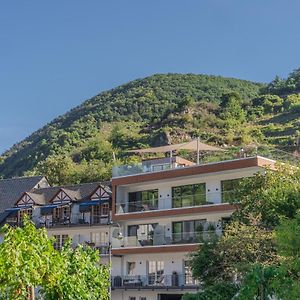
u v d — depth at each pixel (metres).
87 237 57.38
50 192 64.88
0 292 15.28
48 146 124.69
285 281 18.86
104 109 147.50
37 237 16.19
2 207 65.44
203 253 36.34
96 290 19.00
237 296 20.14
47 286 16.42
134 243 52.22
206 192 50.66
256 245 33.38
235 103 123.44
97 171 84.75
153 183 53.72
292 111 121.94
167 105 148.88
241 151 49.72
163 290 49.16
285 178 39.16
